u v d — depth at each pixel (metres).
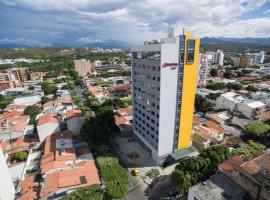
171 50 50.16
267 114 86.31
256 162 43.56
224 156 52.53
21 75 195.75
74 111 86.06
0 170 41.50
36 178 54.06
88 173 51.59
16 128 79.94
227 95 104.06
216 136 73.12
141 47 58.38
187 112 59.38
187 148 64.31
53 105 111.00
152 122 60.81
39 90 154.62
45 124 71.88
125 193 48.91
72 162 56.53
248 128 75.25
